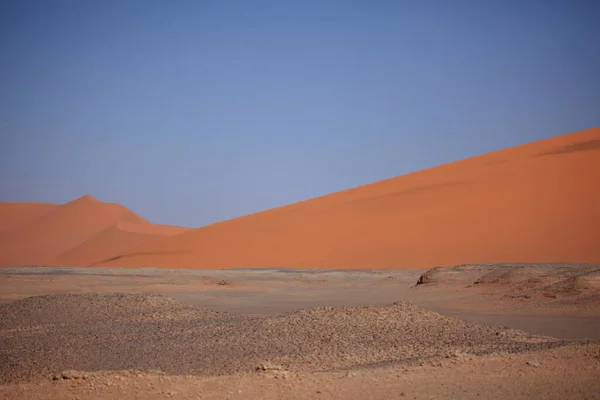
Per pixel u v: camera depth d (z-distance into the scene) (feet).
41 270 181.27
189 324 58.08
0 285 129.49
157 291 124.88
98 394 32.48
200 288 132.98
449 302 92.89
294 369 39.04
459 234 194.90
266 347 46.19
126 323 59.47
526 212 197.67
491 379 34.06
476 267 138.31
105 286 134.41
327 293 119.14
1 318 62.59
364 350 44.83
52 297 69.67
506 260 174.19
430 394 31.96
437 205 216.95
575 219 187.83
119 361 42.39
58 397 32.22
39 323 60.13
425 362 38.22
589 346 39.14
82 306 66.13
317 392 32.63
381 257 192.24
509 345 44.75
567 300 82.99
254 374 36.19
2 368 41.32
